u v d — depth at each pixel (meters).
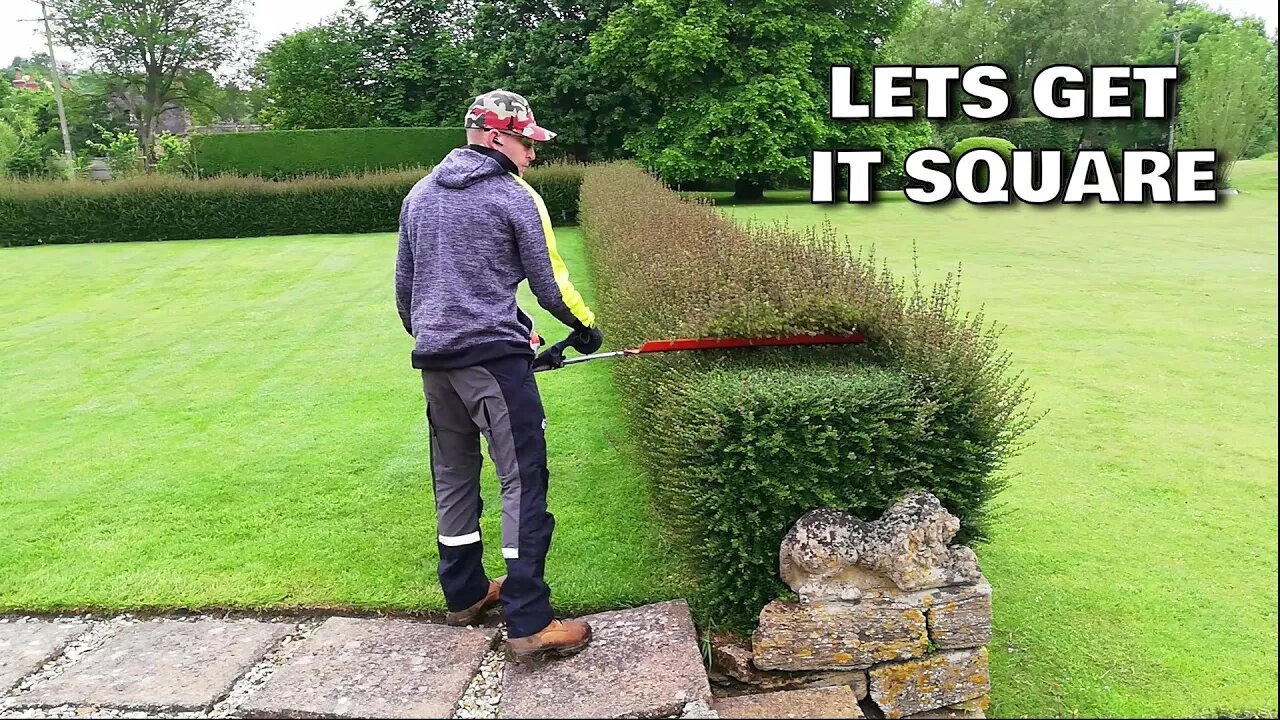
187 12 39.12
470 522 2.90
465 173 2.65
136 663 2.75
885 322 2.96
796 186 29.88
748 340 2.97
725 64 23.75
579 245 13.56
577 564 3.36
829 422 2.56
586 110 26.86
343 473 4.45
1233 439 4.77
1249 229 14.70
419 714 2.43
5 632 2.98
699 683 2.45
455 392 2.69
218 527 3.81
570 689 2.49
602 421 5.14
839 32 24.12
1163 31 39.75
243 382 6.40
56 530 3.80
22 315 9.28
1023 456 4.56
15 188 16.81
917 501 2.58
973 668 2.56
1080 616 3.10
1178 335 7.14
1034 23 43.25
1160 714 2.61
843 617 2.53
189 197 17.44
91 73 40.78
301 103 31.25
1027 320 7.80
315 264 12.45
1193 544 3.59
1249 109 24.28
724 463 2.57
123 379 6.57
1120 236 13.95
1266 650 2.88
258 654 2.80
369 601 3.13
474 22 29.30
